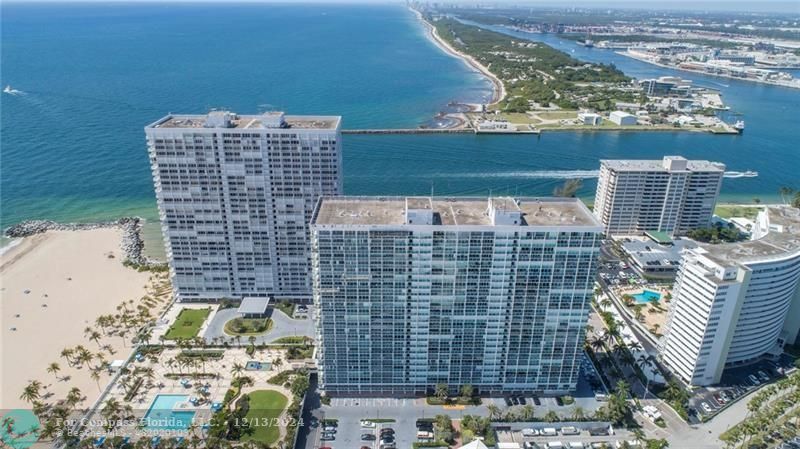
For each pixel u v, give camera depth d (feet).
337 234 607.37
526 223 628.69
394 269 627.87
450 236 608.19
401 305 651.66
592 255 625.00
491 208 637.30
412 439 654.94
